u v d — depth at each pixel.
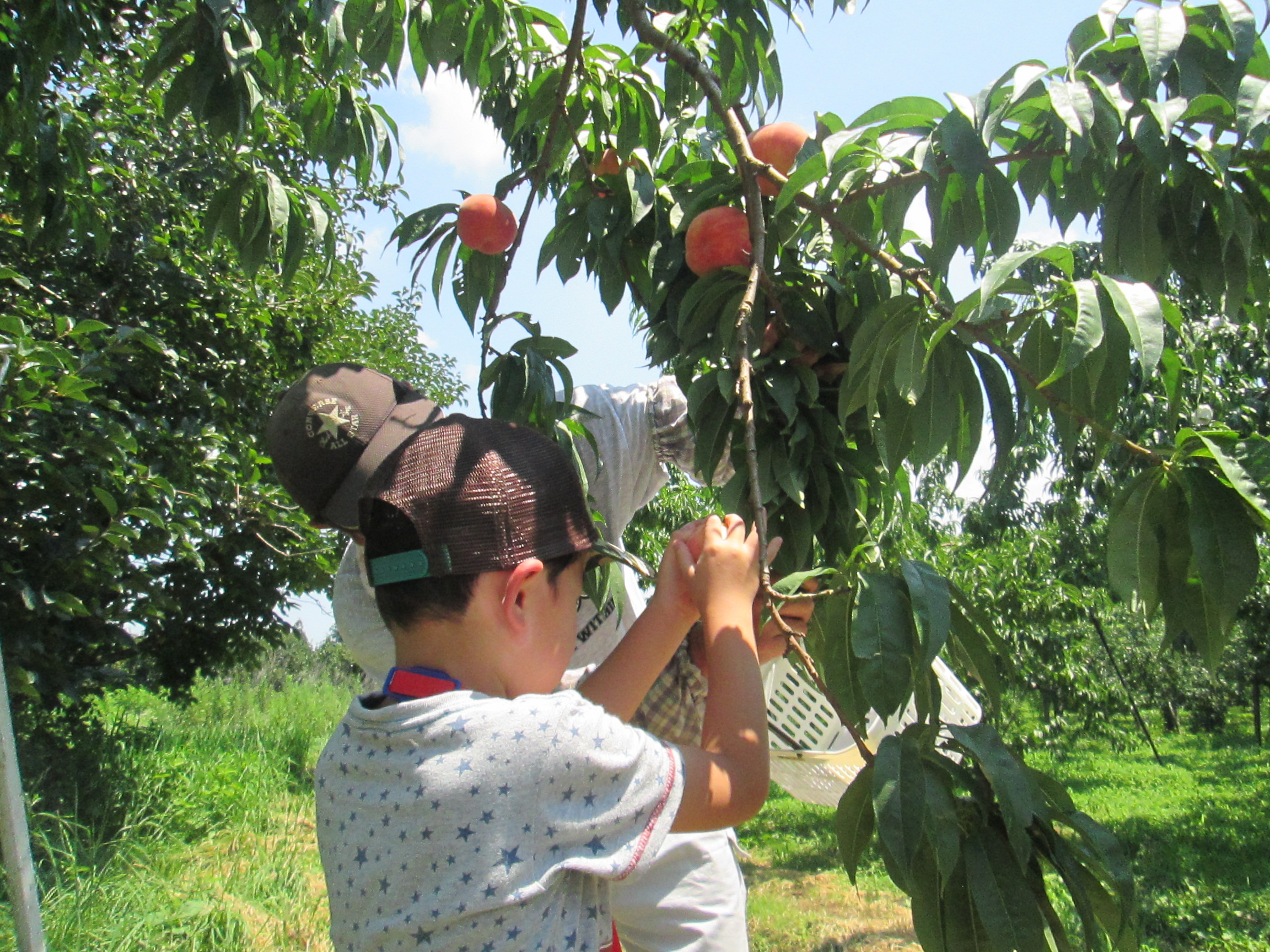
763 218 1.36
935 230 1.26
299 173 5.65
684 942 1.84
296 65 2.24
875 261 1.39
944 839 0.97
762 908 4.79
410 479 1.03
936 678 1.16
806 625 1.29
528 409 1.59
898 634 1.04
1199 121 1.14
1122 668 14.05
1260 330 1.31
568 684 1.71
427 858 0.89
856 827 1.09
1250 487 1.01
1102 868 1.02
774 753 1.76
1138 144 1.11
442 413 1.58
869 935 4.36
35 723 5.92
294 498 1.52
